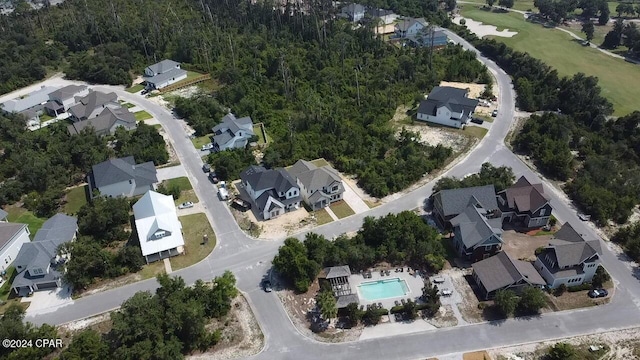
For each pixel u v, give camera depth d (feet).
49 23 646.33
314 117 432.66
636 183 347.97
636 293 261.85
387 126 440.45
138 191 348.38
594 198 324.80
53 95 479.82
